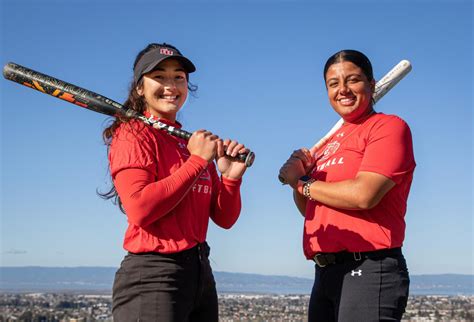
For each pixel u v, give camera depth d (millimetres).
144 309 3566
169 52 3902
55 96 4180
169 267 3607
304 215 4750
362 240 3863
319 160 4352
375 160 3855
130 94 4059
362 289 3828
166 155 3812
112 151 3746
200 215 3850
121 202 3938
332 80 4223
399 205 3967
